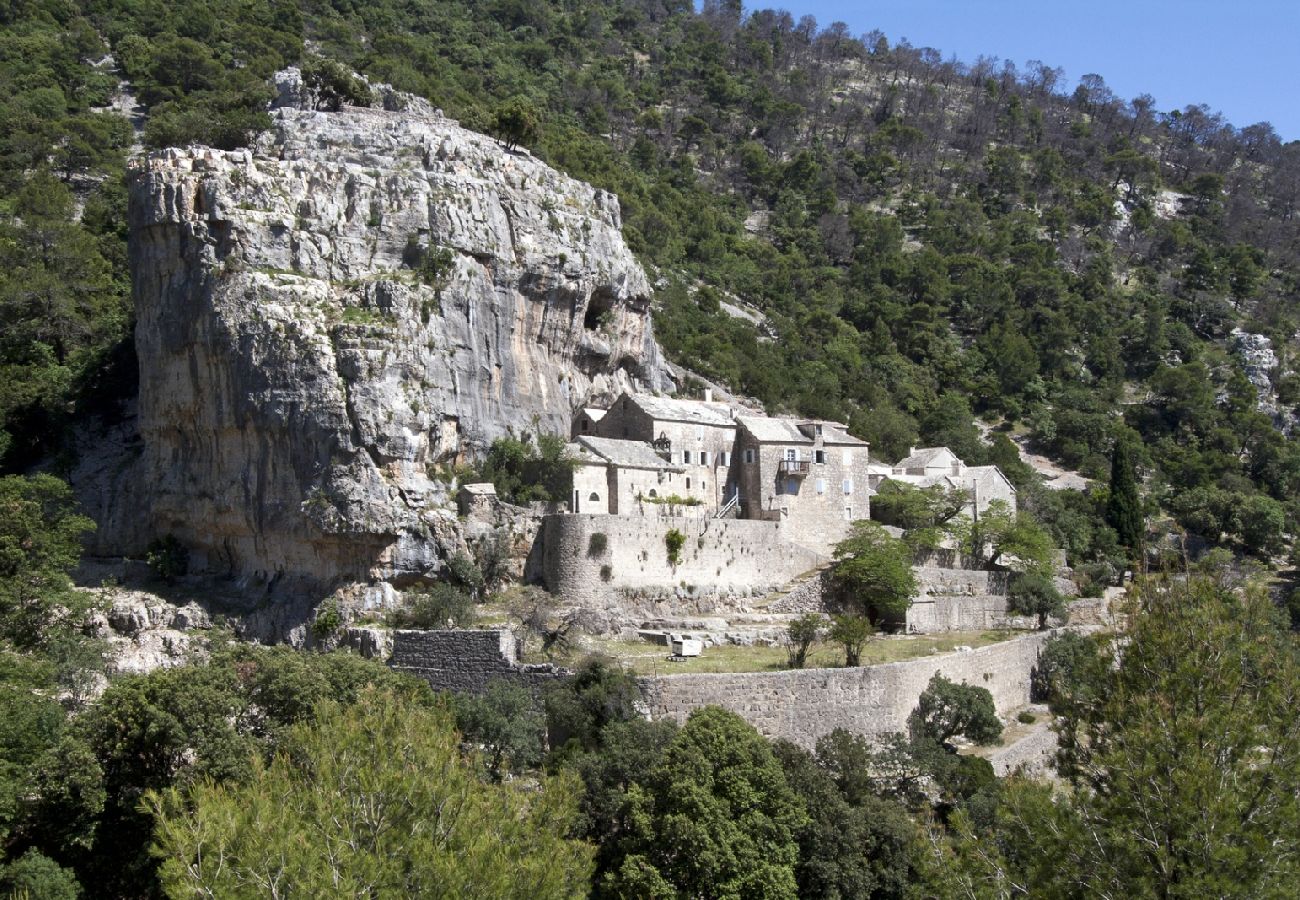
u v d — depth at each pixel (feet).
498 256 329.11
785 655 267.59
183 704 185.06
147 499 310.24
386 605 275.59
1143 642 141.38
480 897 118.01
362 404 281.13
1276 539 502.38
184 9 620.90
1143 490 564.30
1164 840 125.18
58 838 176.86
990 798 213.05
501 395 322.14
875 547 322.96
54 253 390.21
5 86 520.83
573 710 220.64
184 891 114.11
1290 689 131.44
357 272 308.40
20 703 189.88
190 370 296.10
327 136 338.75
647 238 610.24
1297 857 120.98
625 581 290.97
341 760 134.92
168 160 302.86
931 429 558.56
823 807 198.29
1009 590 350.84
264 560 291.38
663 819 180.96
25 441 337.72
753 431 346.54
